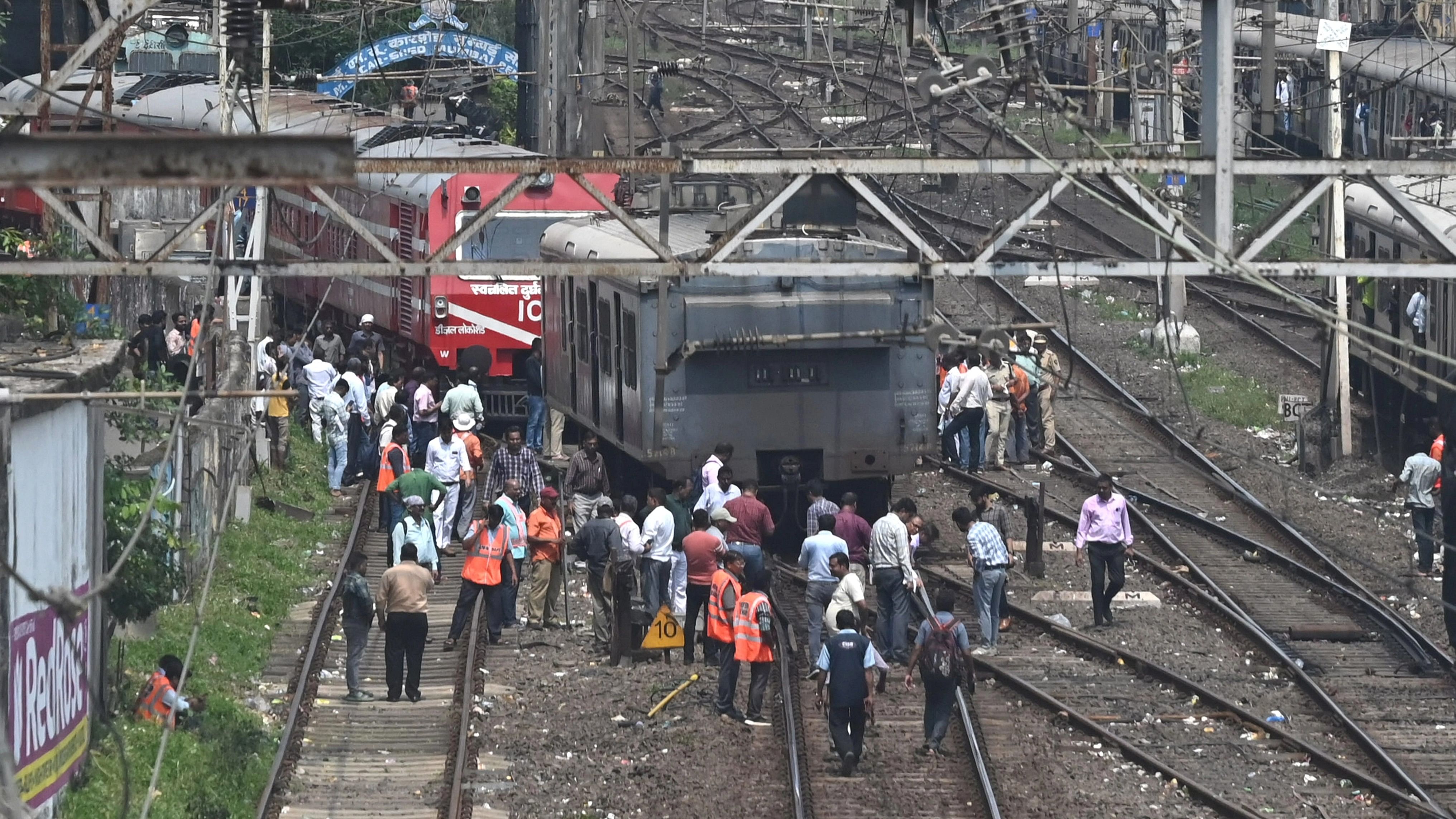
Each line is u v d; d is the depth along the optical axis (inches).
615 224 3890.3
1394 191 2111.2
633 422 3437.5
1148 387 4881.9
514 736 2556.6
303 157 1095.0
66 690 2066.9
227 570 3245.6
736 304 3336.6
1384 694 2795.3
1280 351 5300.2
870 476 3452.3
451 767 2389.3
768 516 2984.7
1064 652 3006.9
